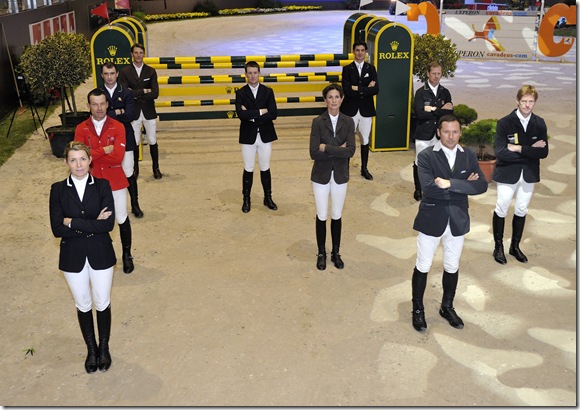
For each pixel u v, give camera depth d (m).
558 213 7.49
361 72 8.38
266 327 5.15
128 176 7.18
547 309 5.42
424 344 4.91
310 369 4.60
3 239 6.86
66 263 4.36
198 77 10.00
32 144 10.48
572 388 4.38
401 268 6.16
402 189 8.34
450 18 19.53
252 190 8.34
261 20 35.16
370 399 4.27
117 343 4.94
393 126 9.97
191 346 4.90
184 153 10.00
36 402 4.27
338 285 5.84
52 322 5.26
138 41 10.15
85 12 21.48
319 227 6.07
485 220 7.31
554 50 19.33
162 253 6.52
